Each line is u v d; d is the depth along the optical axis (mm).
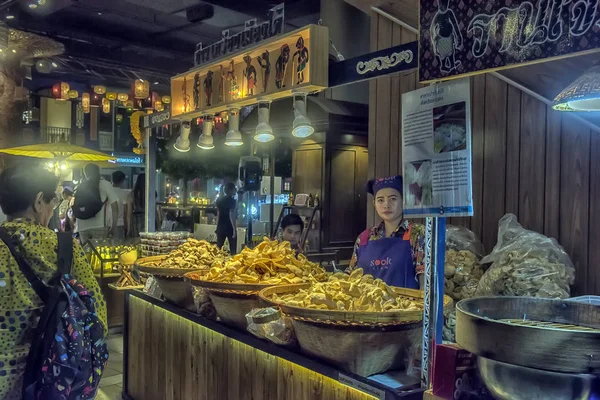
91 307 1948
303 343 1942
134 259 4238
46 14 10797
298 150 6602
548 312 1521
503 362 1199
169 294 2971
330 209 6250
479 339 1248
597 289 2762
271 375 2256
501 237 2879
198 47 3322
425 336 1664
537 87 2998
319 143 6258
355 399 1831
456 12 1532
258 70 2725
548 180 2975
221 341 2602
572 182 2863
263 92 2666
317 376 2004
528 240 2732
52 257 1952
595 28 1207
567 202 2889
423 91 1676
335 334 1781
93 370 1937
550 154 2963
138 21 12000
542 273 2576
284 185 9266
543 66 2928
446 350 1495
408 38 3756
